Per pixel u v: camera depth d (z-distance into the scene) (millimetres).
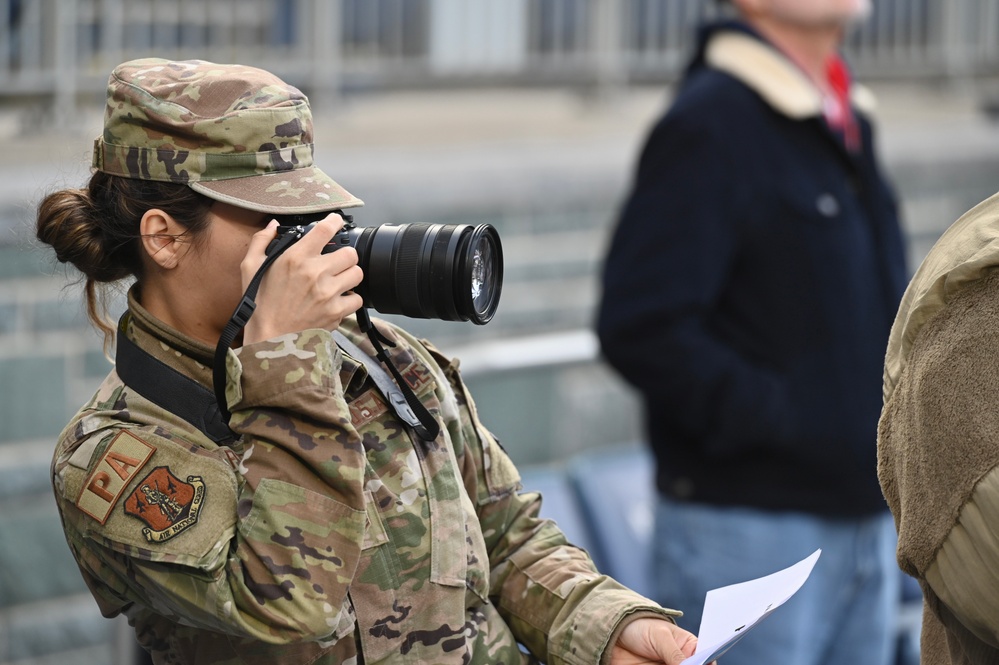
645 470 16844
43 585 14695
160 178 6504
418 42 21922
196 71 6680
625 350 11781
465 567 6973
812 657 11953
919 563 6051
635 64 24484
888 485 6586
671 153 11742
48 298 14594
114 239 6711
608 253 12156
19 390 14500
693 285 11523
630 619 7309
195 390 6703
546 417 18828
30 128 17156
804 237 11680
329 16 20438
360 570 6645
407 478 6883
